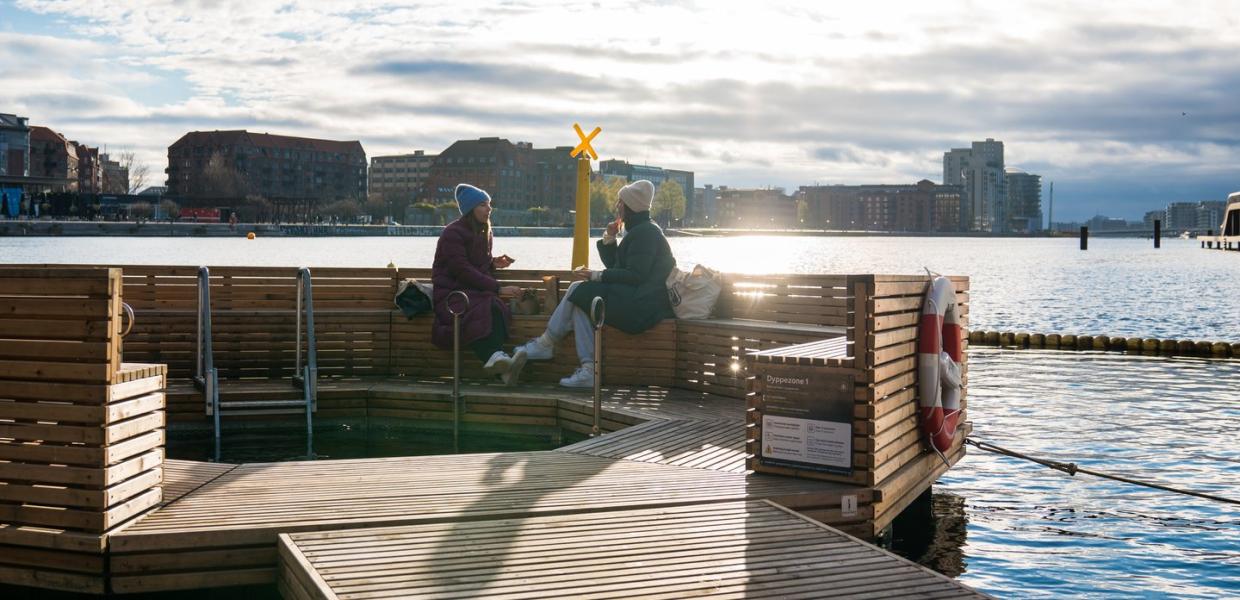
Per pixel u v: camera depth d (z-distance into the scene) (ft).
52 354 18.30
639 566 17.25
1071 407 44.29
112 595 18.80
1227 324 89.86
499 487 21.93
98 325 18.10
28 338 18.43
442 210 593.01
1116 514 27.14
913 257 311.88
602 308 30.48
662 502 20.79
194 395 32.14
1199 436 37.45
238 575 18.67
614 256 37.63
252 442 31.76
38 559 18.48
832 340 27.71
